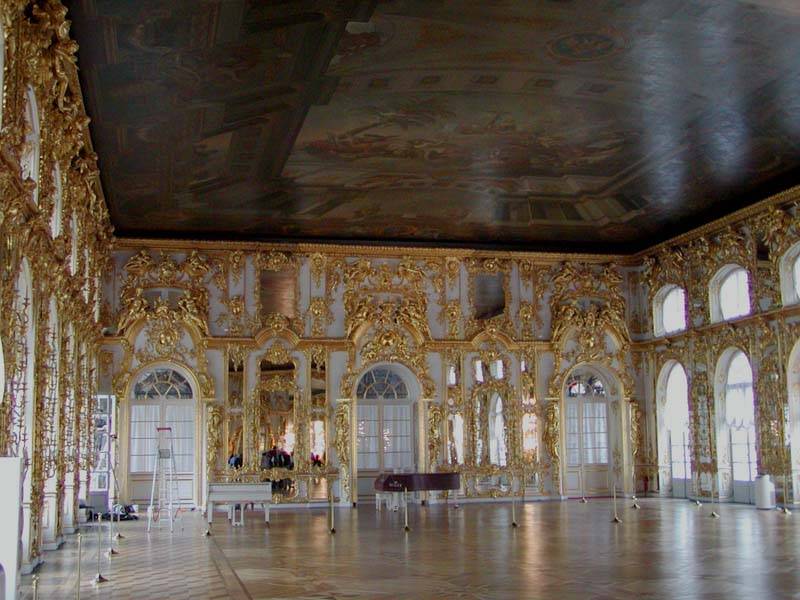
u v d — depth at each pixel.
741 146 23.19
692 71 18.53
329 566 15.88
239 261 31.22
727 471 29.67
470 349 32.38
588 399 33.78
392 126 21.38
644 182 26.31
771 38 16.94
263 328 30.95
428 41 16.92
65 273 17.09
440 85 19.03
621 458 33.31
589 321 33.38
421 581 13.94
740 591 12.58
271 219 29.44
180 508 28.95
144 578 14.73
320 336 31.39
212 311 30.91
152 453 30.17
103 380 29.69
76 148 17.72
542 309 33.31
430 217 29.66
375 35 16.52
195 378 30.31
